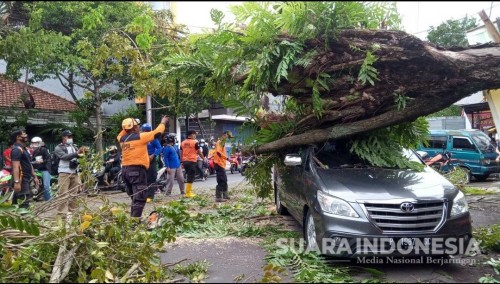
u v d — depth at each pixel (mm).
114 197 11109
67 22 15516
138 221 5938
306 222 6082
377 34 5934
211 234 6953
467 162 16406
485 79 5656
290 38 6066
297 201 6641
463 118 19484
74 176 9000
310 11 5844
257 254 5883
